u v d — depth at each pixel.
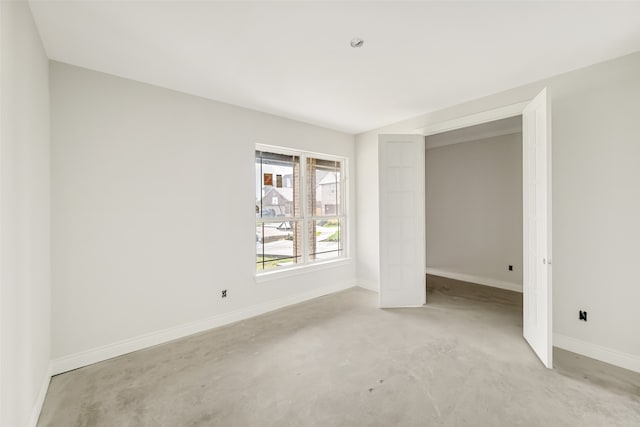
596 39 2.04
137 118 2.62
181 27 1.87
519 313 3.40
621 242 2.25
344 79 2.65
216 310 3.11
